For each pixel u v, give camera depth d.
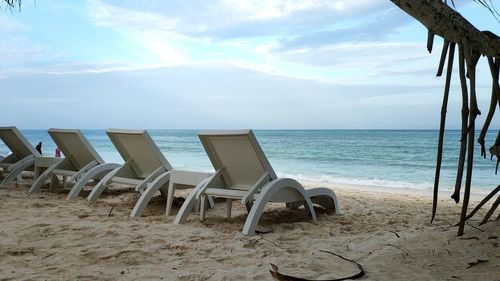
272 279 2.98
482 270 2.94
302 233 4.46
